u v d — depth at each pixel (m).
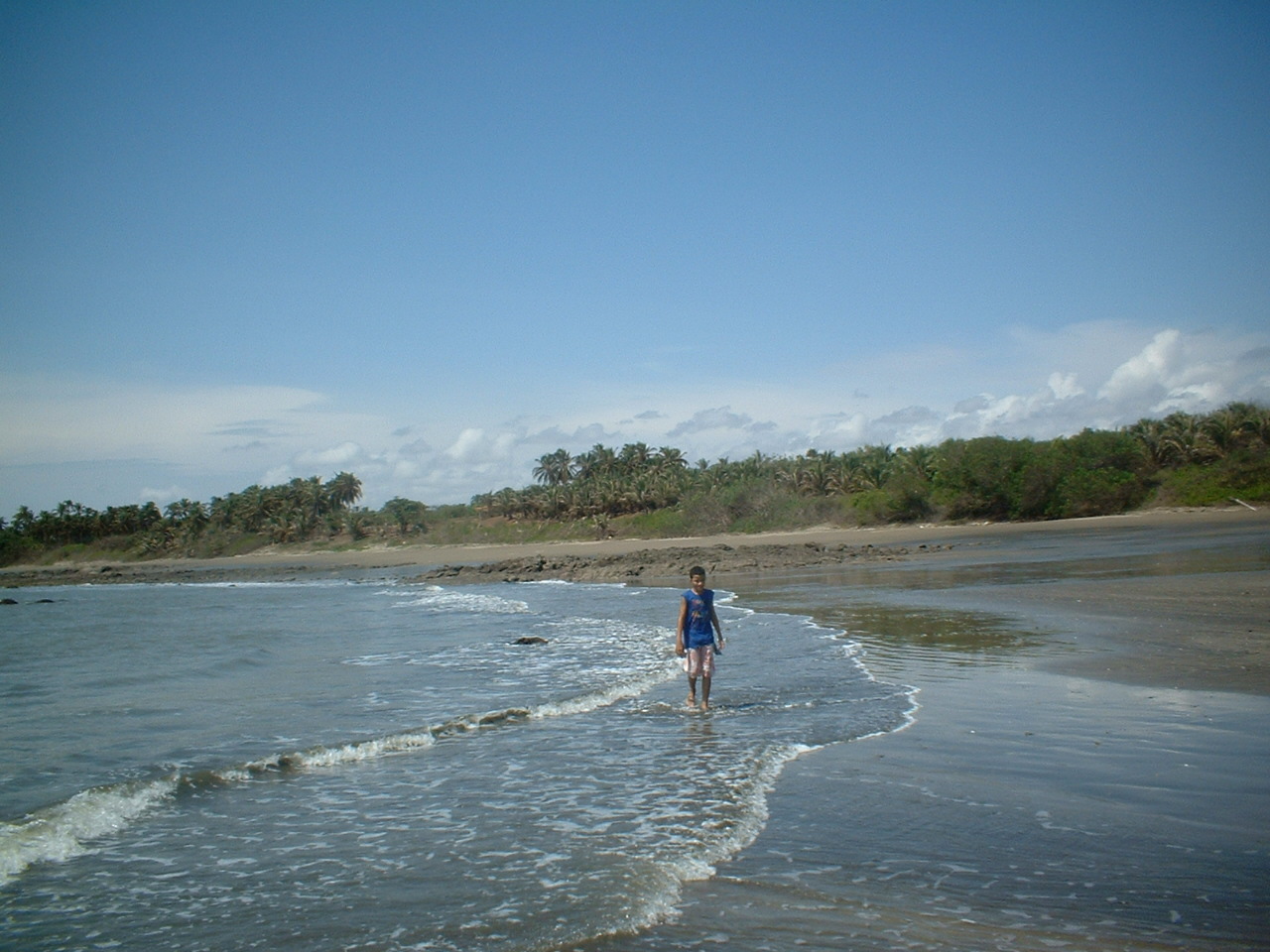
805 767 7.96
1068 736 8.42
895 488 73.69
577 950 4.57
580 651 16.56
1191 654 12.03
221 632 23.58
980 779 7.28
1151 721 8.76
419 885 5.57
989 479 69.50
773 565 40.00
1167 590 19.45
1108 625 15.12
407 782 7.98
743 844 6.11
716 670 13.52
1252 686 9.97
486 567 50.28
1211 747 7.82
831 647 15.08
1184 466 69.44
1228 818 6.19
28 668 16.69
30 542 127.75
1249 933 4.55
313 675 14.48
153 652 19.08
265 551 113.81
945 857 5.71
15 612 36.19
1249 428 70.12
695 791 7.42
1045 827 6.14
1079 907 4.90
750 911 5.00
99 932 4.99
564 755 8.84
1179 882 5.20
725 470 103.94
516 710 10.77
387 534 111.56
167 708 11.85
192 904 5.34
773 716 10.18
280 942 4.78
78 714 11.54
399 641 19.44
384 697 12.20
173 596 46.09
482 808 7.18
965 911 4.89
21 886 5.70
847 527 76.88
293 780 8.11
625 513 102.31
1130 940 4.50
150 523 131.00
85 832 6.74
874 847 5.94
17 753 9.27
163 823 6.95
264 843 6.46
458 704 11.55
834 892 5.22
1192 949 4.40
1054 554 35.28
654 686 12.52
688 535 85.75
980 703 10.05
